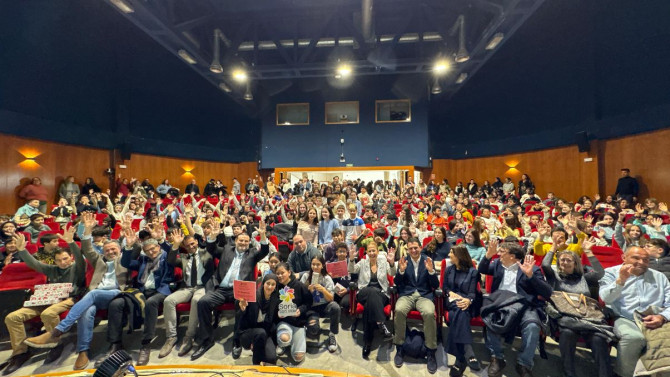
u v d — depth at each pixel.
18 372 2.77
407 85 13.86
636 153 8.52
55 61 9.30
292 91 14.48
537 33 10.06
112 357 1.66
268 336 2.89
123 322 3.07
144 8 6.51
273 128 14.55
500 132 13.26
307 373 2.24
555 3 8.83
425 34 9.16
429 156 14.07
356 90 14.17
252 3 8.61
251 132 15.46
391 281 3.54
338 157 14.16
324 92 14.32
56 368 2.83
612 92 9.03
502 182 13.15
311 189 12.04
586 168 9.86
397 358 2.88
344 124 14.20
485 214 6.34
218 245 3.59
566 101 10.55
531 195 10.11
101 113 10.81
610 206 6.95
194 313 3.17
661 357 2.19
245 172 15.26
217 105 14.82
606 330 2.42
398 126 13.91
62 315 3.04
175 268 3.45
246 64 9.78
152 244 3.39
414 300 3.06
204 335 3.08
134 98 11.94
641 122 8.25
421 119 13.78
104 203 8.51
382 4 8.59
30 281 3.30
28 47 8.62
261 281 3.18
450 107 14.88
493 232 5.72
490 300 2.87
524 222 5.84
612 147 9.14
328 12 8.95
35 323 3.14
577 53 9.84
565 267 2.87
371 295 3.07
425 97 13.75
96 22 9.98
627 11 8.22
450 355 2.99
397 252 4.10
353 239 4.81
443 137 15.23
